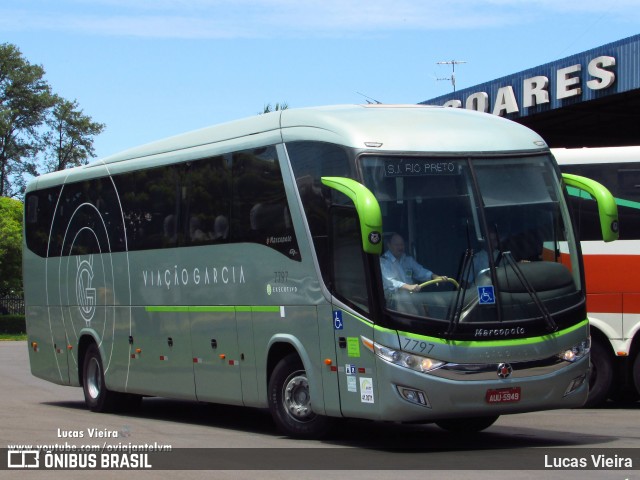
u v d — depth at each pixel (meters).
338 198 10.92
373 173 10.59
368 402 10.52
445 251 10.49
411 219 10.53
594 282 15.13
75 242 16.73
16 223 53.56
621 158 15.14
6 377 24.55
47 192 17.80
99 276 15.96
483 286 10.44
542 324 10.59
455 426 12.40
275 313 11.89
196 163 13.62
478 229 10.64
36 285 17.97
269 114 12.30
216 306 13.05
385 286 10.38
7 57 80.81
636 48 22.44
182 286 13.81
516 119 27.81
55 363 17.39
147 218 14.71
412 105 12.16
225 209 12.90
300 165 11.55
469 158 10.89
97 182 16.17
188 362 13.71
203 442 11.68
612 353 15.23
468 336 10.26
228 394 12.89
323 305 11.09
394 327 10.27
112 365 15.64
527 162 11.20
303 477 8.98
